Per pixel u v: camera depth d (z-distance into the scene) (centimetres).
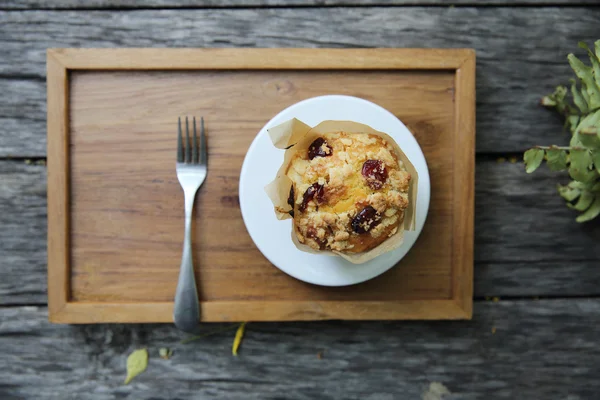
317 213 46
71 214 52
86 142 52
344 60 52
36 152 53
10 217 53
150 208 52
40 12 53
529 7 54
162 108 52
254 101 52
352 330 55
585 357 55
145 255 52
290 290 52
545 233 55
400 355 55
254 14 54
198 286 52
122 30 53
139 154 52
